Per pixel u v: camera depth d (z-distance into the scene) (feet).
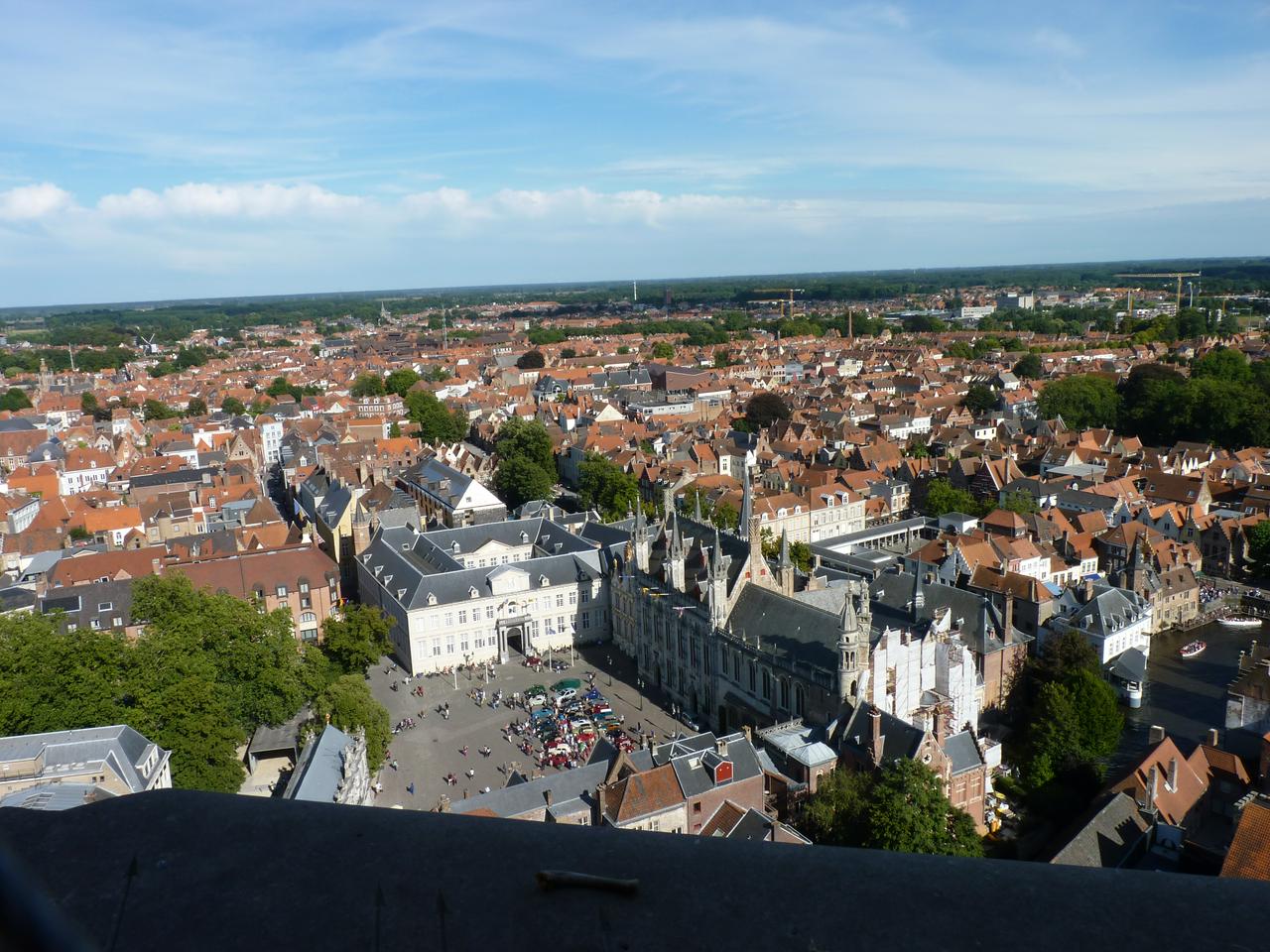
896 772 298.56
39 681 367.04
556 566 563.07
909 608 479.41
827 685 369.09
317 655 453.99
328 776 346.95
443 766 418.10
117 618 492.54
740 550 468.34
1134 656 476.95
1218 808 348.79
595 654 554.46
